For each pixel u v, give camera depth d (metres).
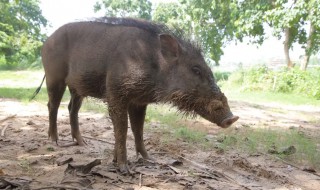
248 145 2.34
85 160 1.84
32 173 1.62
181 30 1.75
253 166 1.92
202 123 3.12
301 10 6.36
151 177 1.62
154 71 1.64
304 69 7.52
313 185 1.72
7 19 11.51
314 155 2.19
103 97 1.80
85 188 1.41
